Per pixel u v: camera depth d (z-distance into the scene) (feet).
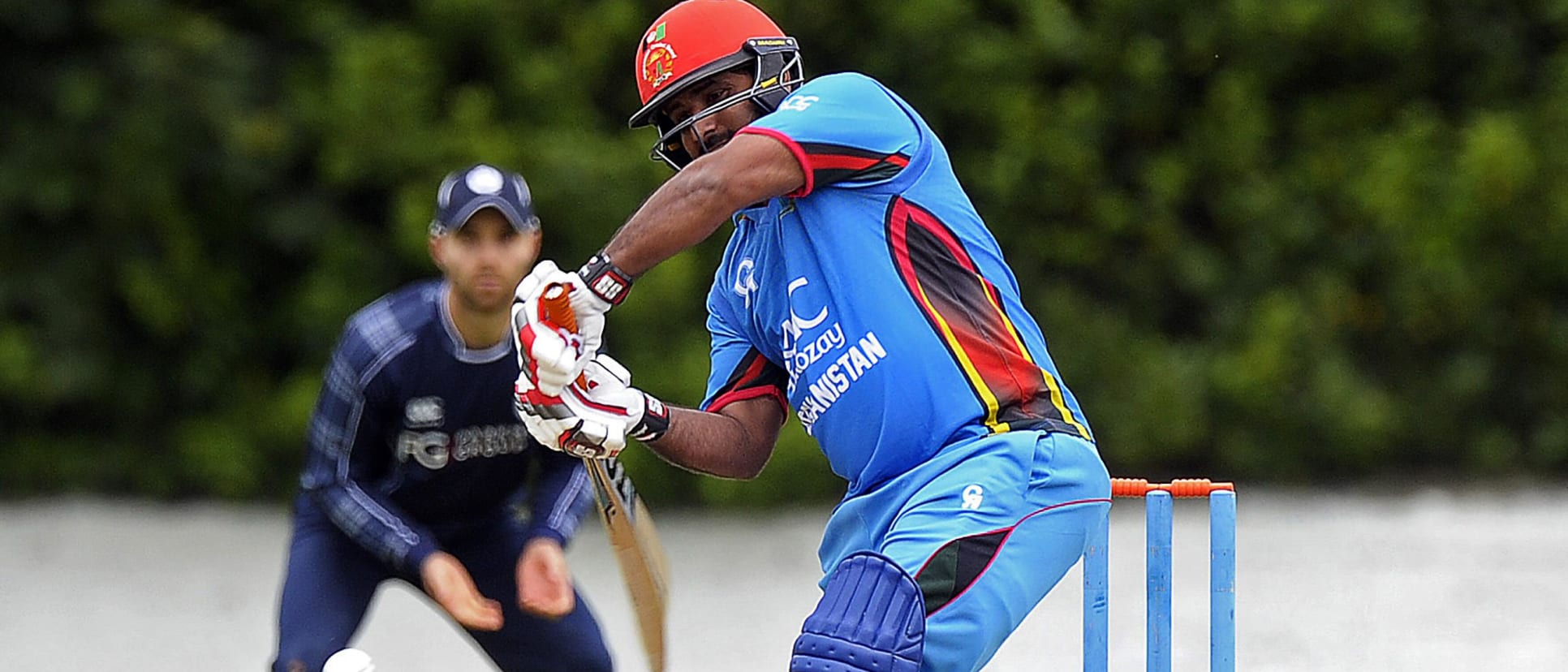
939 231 33.01
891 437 32.78
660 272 98.68
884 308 32.55
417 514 47.96
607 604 81.92
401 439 45.98
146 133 102.78
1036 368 33.50
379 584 47.60
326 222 105.29
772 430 36.99
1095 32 107.34
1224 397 107.04
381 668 69.05
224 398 107.86
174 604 81.51
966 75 105.19
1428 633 71.72
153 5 103.30
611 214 99.40
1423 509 100.42
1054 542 32.48
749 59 34.22
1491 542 91.20
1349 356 110.22
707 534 97.71
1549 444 109.70
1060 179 106.63
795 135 31.63
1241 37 107.45
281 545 95.96
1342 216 109.09
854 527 34.17
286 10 105.70
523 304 30.19
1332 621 73.77
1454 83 111.04
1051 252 108.06
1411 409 110.42
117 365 107.24
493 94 104.27
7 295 104.22
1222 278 109.29
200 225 106.11
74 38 103.65
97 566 89.86
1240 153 107.96
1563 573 83.30
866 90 32.89
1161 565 38.06
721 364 37.22
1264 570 84.84
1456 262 107.45
